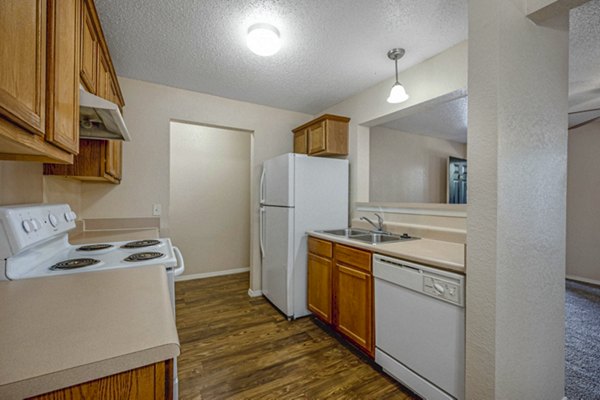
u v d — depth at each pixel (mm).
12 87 580
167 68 2295
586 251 3682
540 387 1303
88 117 1323
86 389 505
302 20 1667
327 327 2426
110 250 1499
